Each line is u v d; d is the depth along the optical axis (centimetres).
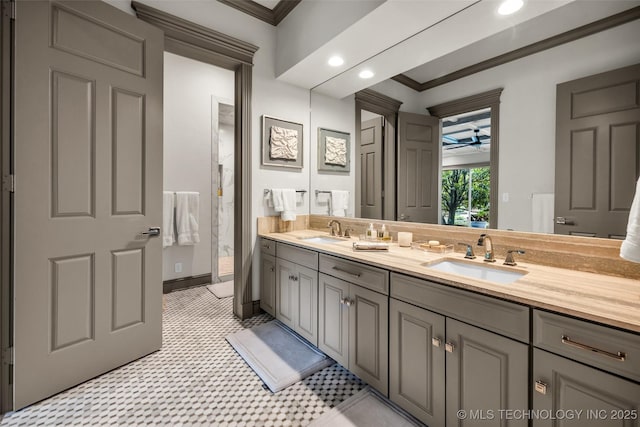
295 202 274
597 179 125
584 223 128
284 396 155
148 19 194
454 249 177
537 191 144
